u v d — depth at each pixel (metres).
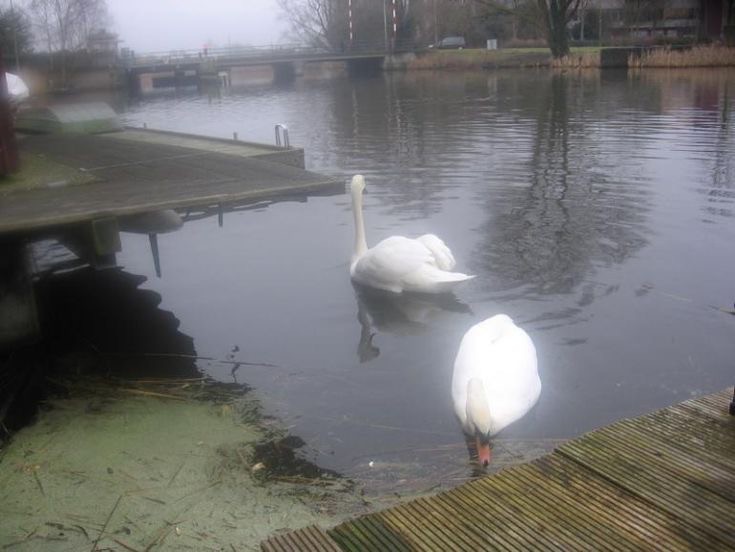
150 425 6.19
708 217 11.27
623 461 4.41
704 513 3.93
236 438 5.99
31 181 8.80
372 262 9.05
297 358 7.43
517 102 29.33
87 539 4.71
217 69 62.62
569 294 8.59
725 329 7.61
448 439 5.98
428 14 71.25
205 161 10.10
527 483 4.25
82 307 8.97
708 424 4.77
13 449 5.82
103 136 14.79
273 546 3.78
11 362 7.58
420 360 7.32
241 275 9.82
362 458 5.72
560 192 13.16
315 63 77.75
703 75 36.81
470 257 9.92
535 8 52.56
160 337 8.04
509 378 6.25
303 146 20.69
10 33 41.34
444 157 17.34
